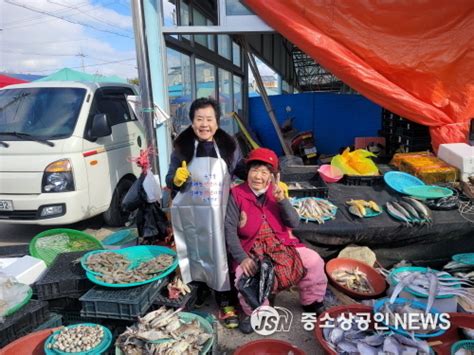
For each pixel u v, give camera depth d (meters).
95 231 5.06
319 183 4.14
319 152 9.20
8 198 4.38
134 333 2.29
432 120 4.27
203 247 2.84
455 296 2.69
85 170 4.55
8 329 2.38
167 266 2.85
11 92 5.25
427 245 3.49
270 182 2.79
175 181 2.75
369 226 3.30
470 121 4.25
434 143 4.41
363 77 4.21
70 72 12.02
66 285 2.74
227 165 2.85
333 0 4.12
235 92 9.89
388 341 2.21
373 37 4.17
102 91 5.38
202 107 2.76
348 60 4.20
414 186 3.93
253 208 2.76
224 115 8.43
